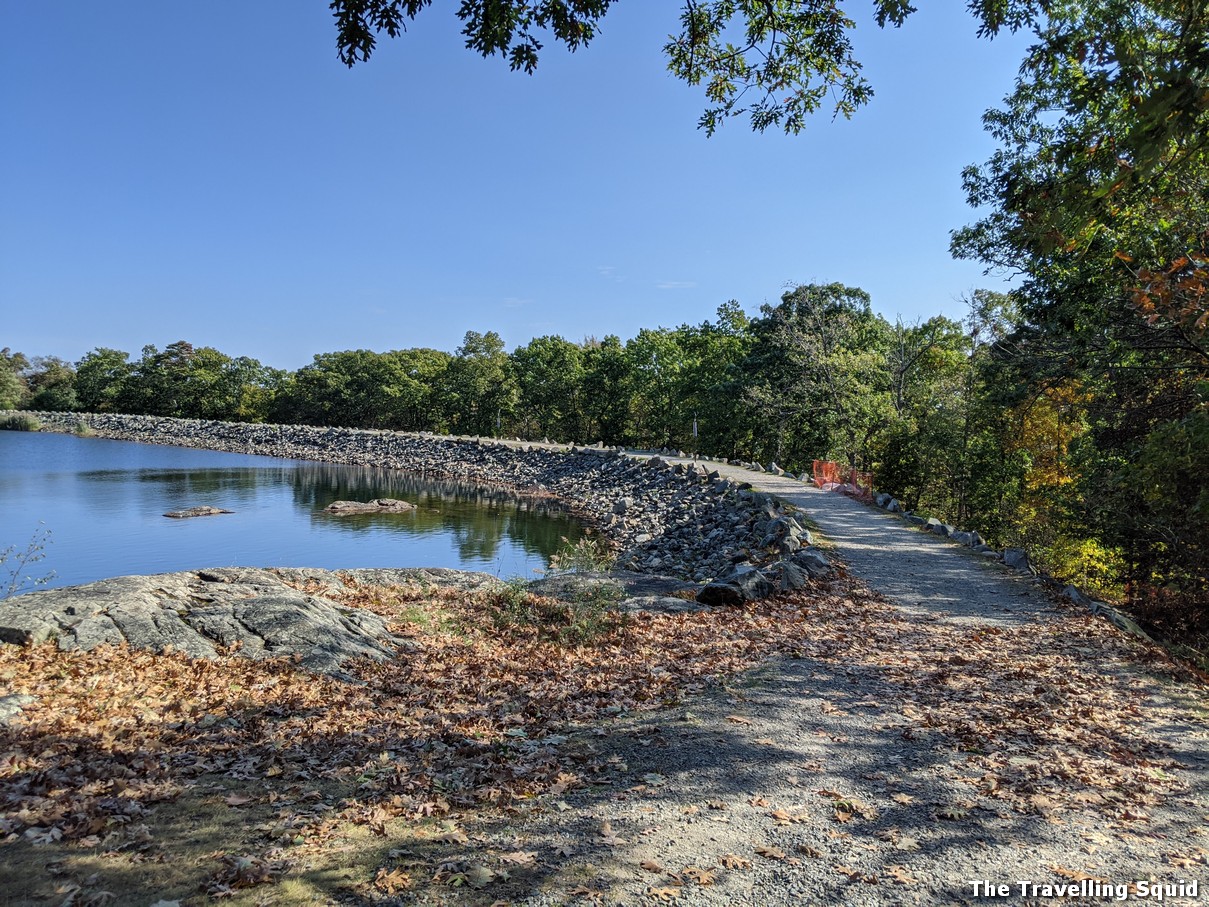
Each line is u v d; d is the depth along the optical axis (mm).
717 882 4512
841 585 15031
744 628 11703
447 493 45219
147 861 4441
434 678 8812
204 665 8242
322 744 6480
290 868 4445
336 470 58312
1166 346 16531
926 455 31797
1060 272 18844
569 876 4508
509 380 82438
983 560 17984
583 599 12672
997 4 8633
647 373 67938
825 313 50000
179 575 11227
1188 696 8852
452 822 5176
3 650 7875
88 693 7047
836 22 9469
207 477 51875
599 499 39125
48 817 4777
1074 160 8141
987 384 28172
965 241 23797
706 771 6199
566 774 6043
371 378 90875
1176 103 6117
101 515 34469
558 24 7945
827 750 6738
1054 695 8562
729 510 27391
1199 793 6074
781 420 47531
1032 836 5207
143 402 107750
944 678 9148
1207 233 13141
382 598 13258
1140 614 16406
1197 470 12680
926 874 4676
